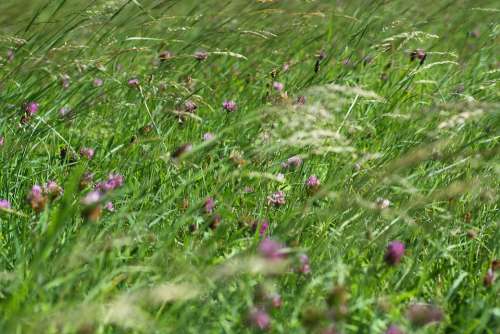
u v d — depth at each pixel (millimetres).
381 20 6523
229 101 5074
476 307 2795
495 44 6801
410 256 3305
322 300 2822
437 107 3709
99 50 5406
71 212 2865
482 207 3783
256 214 3672
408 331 2588
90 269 2771
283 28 6227
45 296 2674
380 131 4855
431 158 3781
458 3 7098
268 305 2762
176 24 6316
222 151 4484
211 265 2916
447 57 6734
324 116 3285
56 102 4789
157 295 2387
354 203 3213
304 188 3842
